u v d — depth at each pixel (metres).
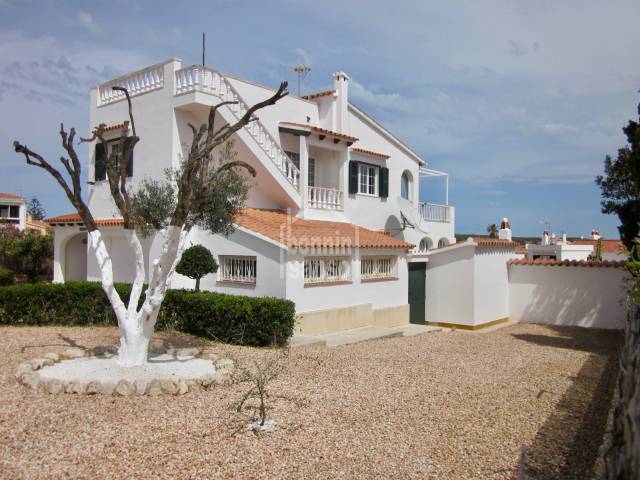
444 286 20.06
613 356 13.80
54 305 14.91
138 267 9.87
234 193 12.48
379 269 18.55
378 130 24.44
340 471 5.98
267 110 19.91
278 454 6.34
